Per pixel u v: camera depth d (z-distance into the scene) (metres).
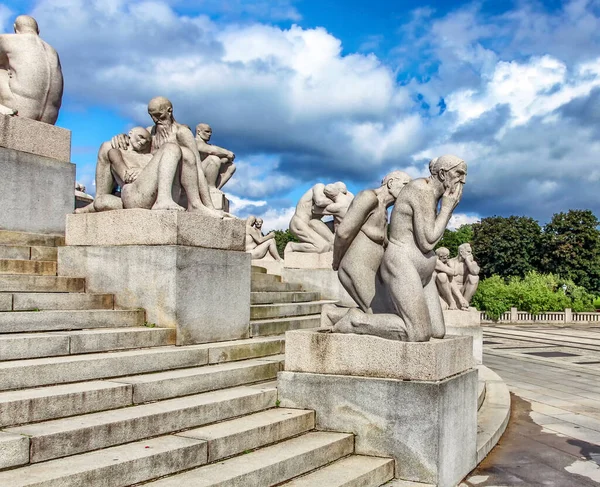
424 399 5.32
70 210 8.94
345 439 5.49
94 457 3.98
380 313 6.05
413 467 5.34
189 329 6.79
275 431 5.25
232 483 4.18
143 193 7.30
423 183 5.91
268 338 7.89
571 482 5.91
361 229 6.29
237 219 7.76
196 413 5.00
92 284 7.15
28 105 8.79
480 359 13.88
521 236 58.53
